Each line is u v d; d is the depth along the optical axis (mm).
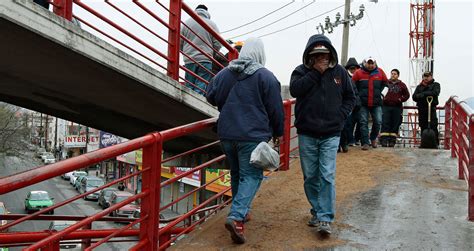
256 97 4281
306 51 4578
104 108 7727
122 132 9688
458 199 5926
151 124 8758
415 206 5684
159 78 6250
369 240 4562
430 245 4398
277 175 7383
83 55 4980
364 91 9344
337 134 4688
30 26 4328
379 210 5547
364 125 9438
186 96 6875
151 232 3932
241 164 4363
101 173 51656
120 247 21078
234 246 4418
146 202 3947
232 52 8852
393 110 10461
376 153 9070
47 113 8219
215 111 7719
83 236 5516
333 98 4621
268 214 5410
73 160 2924
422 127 10562
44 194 32156
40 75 5898
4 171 39656
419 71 30875
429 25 31469
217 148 9805
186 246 4465
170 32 6715
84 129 72250
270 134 4379
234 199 4453
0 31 4406
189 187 30172
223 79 4445
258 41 4473
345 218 5266
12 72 5852
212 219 5250
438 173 7441
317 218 4859
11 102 7578
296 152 9617
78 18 5074
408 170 7652
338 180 7020
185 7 6863
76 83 6160
